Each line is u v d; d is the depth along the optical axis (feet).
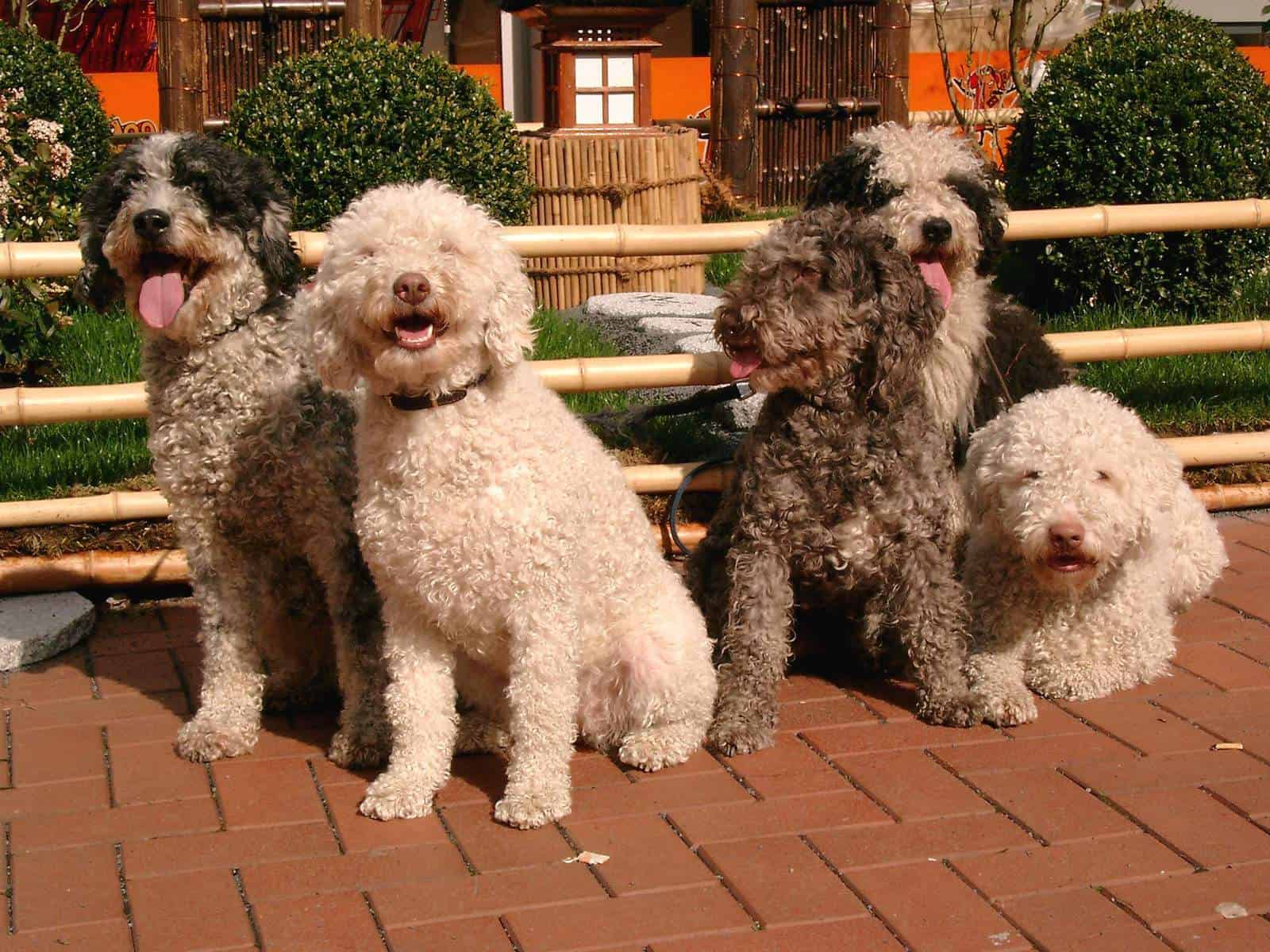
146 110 23.84
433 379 6.63
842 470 7.55
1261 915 6.16
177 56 15.39
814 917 6.20
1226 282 12.44
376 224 6.54
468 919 6.22
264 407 7.32
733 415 9.87
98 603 9.16
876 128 9.55
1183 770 7.18
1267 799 6.91
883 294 7.49
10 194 12.12
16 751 7.47
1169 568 8.33
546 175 13.42
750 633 7.63
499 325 6.63
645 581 7.38
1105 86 12.47
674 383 9.53
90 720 7.80
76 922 6.22
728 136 17.19
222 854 6.65
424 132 11.98
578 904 6.30
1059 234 10.11
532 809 6.79
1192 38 12.81
